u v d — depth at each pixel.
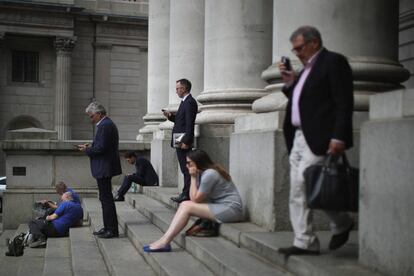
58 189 11.17
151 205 10.27
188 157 6.73
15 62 34.44
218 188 6.58
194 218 8.01
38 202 11.87
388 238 3.95
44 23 33.75
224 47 9.52
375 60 6.11
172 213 8.91
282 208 5.94
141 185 13.20
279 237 5.55
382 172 4.02
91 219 10.56
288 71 4.62
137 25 36.41
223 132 9.52
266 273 4.69
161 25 17.72
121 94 36.44
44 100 34.91
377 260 4.07
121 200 12.86
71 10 33.94
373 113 4.29
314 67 4.39
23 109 34.53
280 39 6.54
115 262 6.77
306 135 4.36
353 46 6.08
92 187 15.17
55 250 9.34
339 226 4.66
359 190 4.34
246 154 6.81
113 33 36.16
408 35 12.45
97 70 35.88
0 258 9.58
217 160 9.48
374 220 4.12
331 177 4.12
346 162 4.36
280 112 6.11
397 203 3.85
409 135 3.73
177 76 13.38
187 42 13.28
